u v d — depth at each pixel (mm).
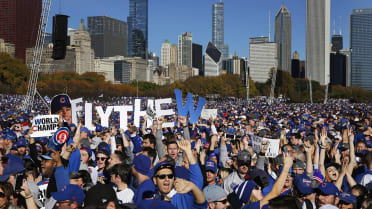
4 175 5703
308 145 7438
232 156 8875
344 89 188500
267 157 7988
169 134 9398
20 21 158500
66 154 6285
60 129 6086
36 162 8086
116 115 26766
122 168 6020
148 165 5809
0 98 72312
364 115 22922
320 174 7293
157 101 12625
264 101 115125
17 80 97000
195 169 5309
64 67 160500
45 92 71188
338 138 11953
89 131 12633
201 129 12086
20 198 5938
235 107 64250
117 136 10711
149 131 12961
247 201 4961
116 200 4750
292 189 6668
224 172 7914
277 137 11422
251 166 8125
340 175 7164
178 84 159375
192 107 9023
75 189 5129
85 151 7965
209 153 9250
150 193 5582
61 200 4988
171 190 5586
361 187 6148
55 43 21016
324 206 5078
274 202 4129
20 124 17688
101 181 7688
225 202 5156
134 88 151125
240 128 17016
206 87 151625
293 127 18281
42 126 8109
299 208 4113
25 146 9367
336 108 60375
